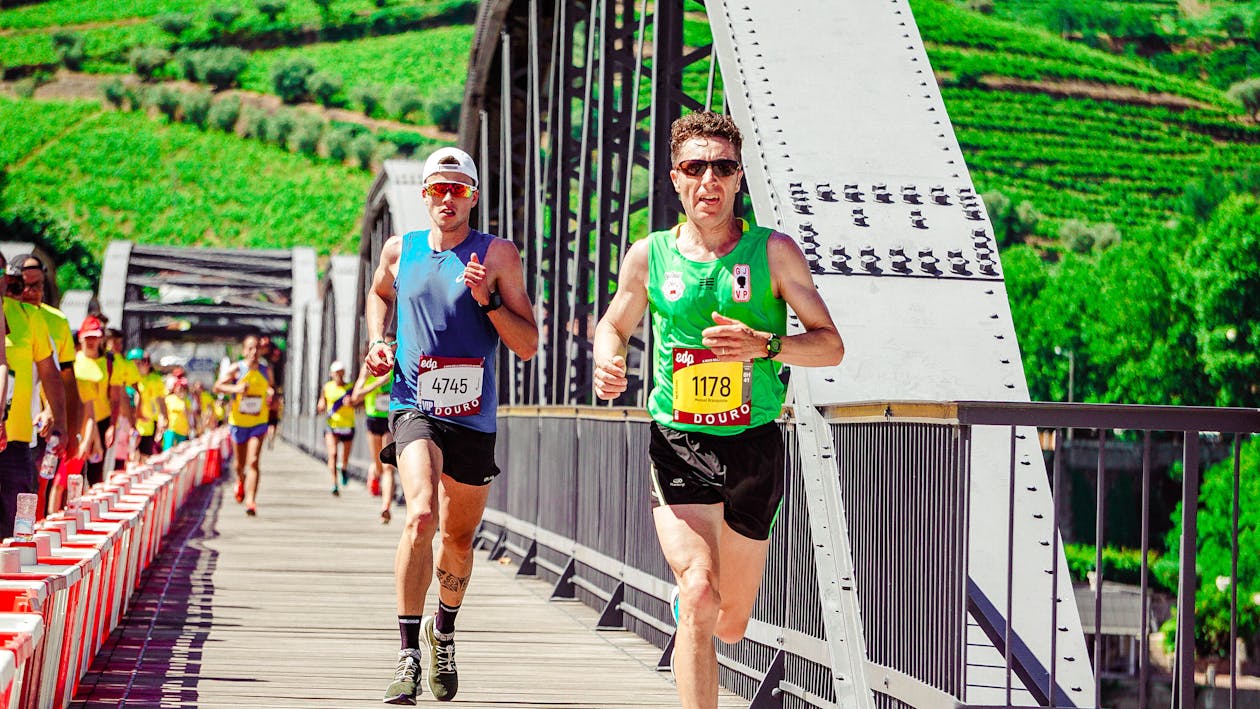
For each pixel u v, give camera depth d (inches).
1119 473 2910.9
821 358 238.5
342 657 407.2
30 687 225.3
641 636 465.7
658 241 249.0
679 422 243.1
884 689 270.2
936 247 339.3
